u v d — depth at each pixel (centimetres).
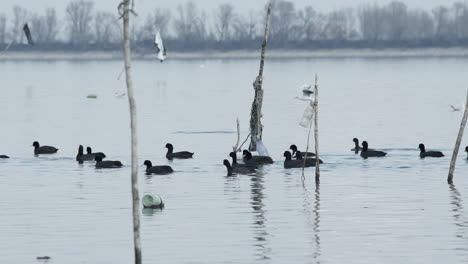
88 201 4109
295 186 4491
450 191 4300
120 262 3034
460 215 3716
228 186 4503
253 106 5641
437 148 6141
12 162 5522
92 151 6131
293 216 3734
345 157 5619
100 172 5031
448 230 3444
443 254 3091
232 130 7681
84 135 7288
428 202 4016
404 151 5931
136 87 15750
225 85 16162
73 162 5503
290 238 3347
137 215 2762
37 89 15112
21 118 9038
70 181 4700
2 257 3108
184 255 3116
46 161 5562
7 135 7288
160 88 15375
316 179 4606
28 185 4575
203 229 3503
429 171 4962
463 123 4522
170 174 4934
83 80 18738
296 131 7419
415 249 3159
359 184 4531
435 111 9450
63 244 3284
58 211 3875
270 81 17375
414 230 3447
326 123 8150
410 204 3972
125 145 6519
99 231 3484
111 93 13825
